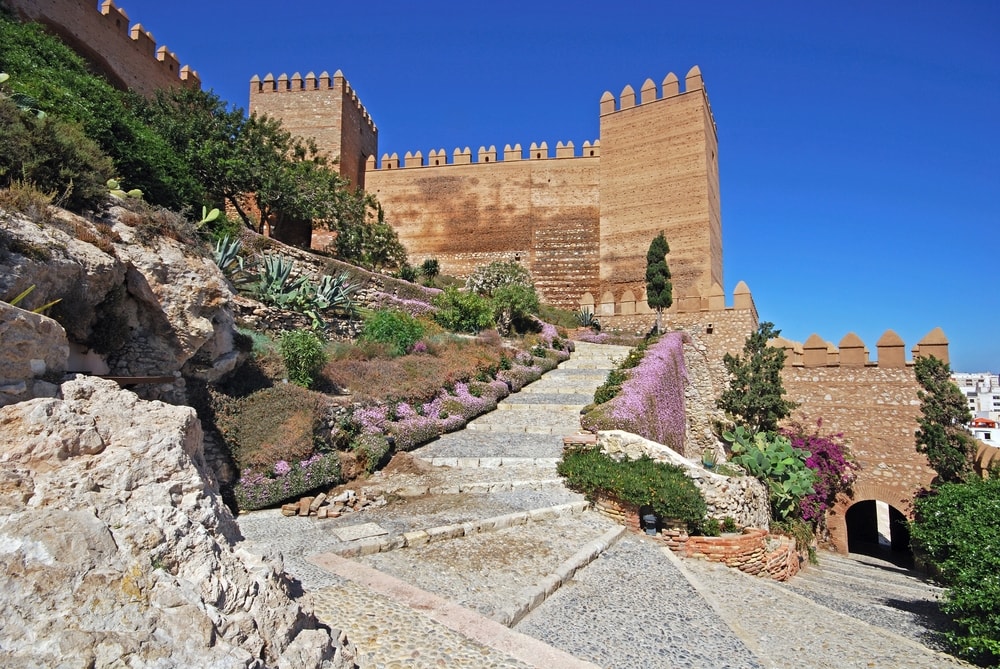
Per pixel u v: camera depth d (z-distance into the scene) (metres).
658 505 9.37
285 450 9.30
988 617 7.28
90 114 13.40
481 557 7.32
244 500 8.59
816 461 19.58
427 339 18.89
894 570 16.50
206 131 23.44
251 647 3.32
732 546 9.40
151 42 26.84
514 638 5.05
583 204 40.41
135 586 3.11
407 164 43.12
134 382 7.95
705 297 27.05
